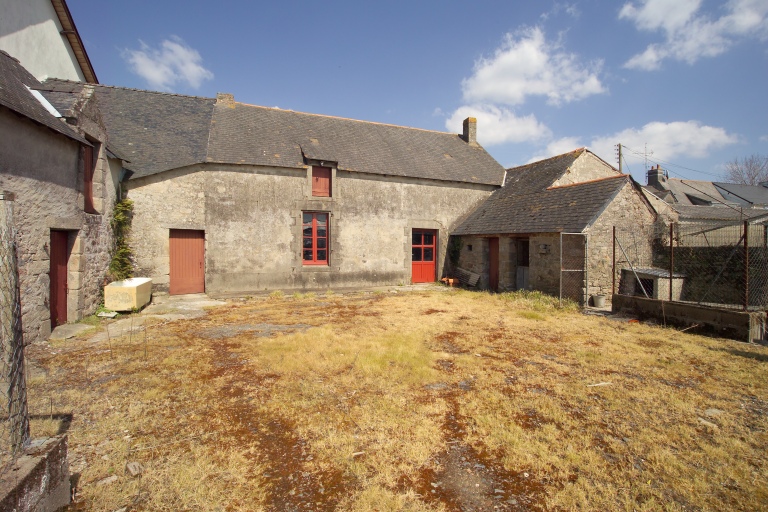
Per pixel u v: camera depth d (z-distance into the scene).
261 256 12.13
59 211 6.90
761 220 9.39
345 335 6.66
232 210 11.76
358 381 4.60
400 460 3.07
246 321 7.97
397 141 16.42
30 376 4.68
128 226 10.62
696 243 10.74
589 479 2.84
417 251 15.11
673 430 3.52
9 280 2.26
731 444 3.30
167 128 12.28
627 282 10.24
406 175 14.26
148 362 5.25
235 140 12.44
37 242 6.25
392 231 14.27
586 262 9.73
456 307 9.81
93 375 4.75
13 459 2.19
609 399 4.17
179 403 4.02
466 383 4.61
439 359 5.50
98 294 8.60
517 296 11.09
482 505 2.59
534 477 2.88
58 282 7.23
